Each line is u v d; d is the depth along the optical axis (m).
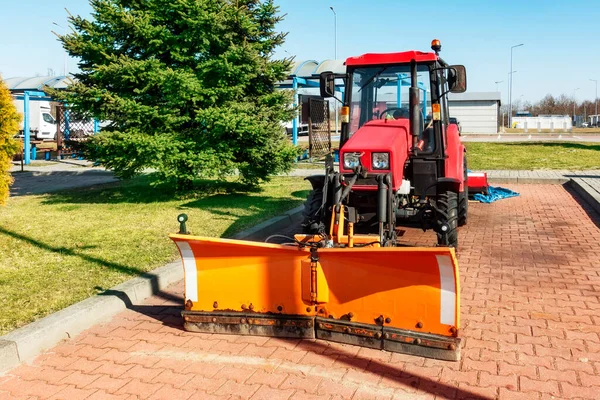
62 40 10.30
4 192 7.95
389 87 7.08
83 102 10.36
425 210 6.69
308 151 19.94
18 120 7.86
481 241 8.02
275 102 11.32
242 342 4.61
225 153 10.68
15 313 4.94
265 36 11.63
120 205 10.95
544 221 9.45
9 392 3.84
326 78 6.88
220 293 4.80
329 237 5.36
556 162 18.44
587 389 3.71
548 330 4.71
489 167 17.52
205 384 3.90
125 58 10.20
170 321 5.14
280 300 4.65
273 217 9.35
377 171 5.82
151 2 10.71
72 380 4.01
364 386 3.81
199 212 9.93
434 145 6.88
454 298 4.07
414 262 4.11
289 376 3.98
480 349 4.36
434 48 6.85
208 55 10.93
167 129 10.72
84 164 21.23
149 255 6.89
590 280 6.07
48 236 8.06
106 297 5.35
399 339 4.25
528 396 3.63
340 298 4.47
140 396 3.75
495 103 40.34
